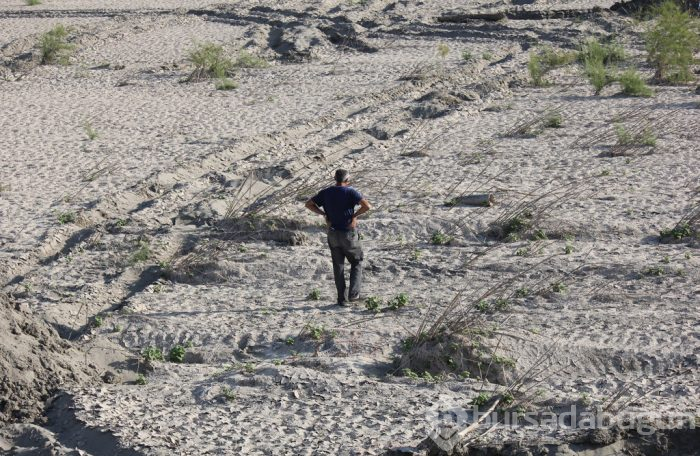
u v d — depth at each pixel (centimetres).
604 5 5156
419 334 1198
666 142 2255
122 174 2173
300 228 1698
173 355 1232
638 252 1518
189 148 2411
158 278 1536
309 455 902
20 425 983
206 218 1795
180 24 4862
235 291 1476
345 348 1222
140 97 3139
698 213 1630
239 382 1092
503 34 4403
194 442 934
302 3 5544
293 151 2389
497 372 1122
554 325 1245
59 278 1538
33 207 1922
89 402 1025
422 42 4338
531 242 1598
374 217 1767
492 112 2766
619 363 1134
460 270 1488
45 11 5262
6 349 1062
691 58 3259
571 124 2534
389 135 2552
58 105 2998
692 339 1175
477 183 1956
